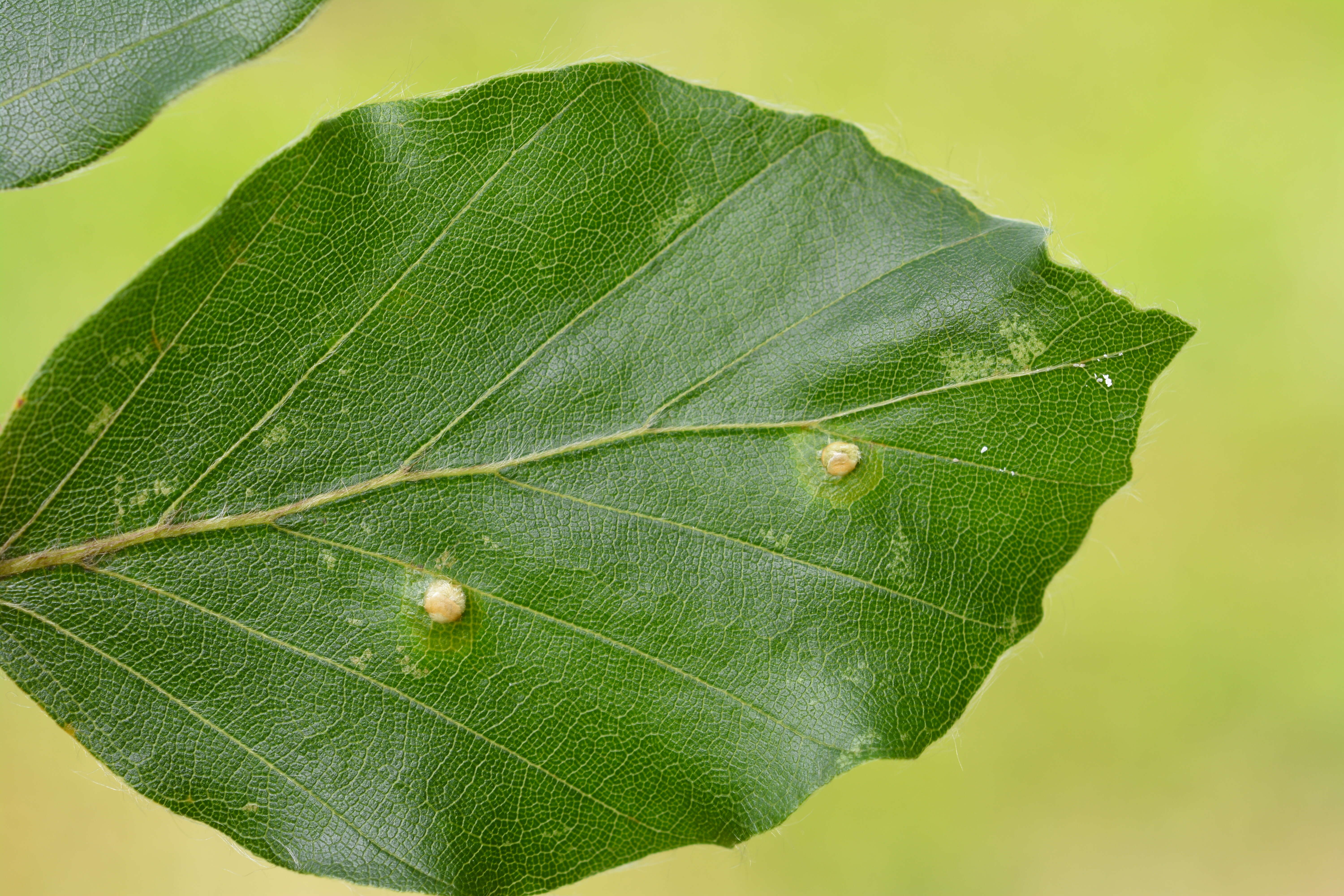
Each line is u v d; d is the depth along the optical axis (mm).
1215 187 441
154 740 325
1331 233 436
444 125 322
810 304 325
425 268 323
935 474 326
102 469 323
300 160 320
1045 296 324
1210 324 440
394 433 325
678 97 323
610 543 327
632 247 325
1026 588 326
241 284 322
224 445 324
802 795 327
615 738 327
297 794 326
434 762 327
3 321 398
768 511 327
